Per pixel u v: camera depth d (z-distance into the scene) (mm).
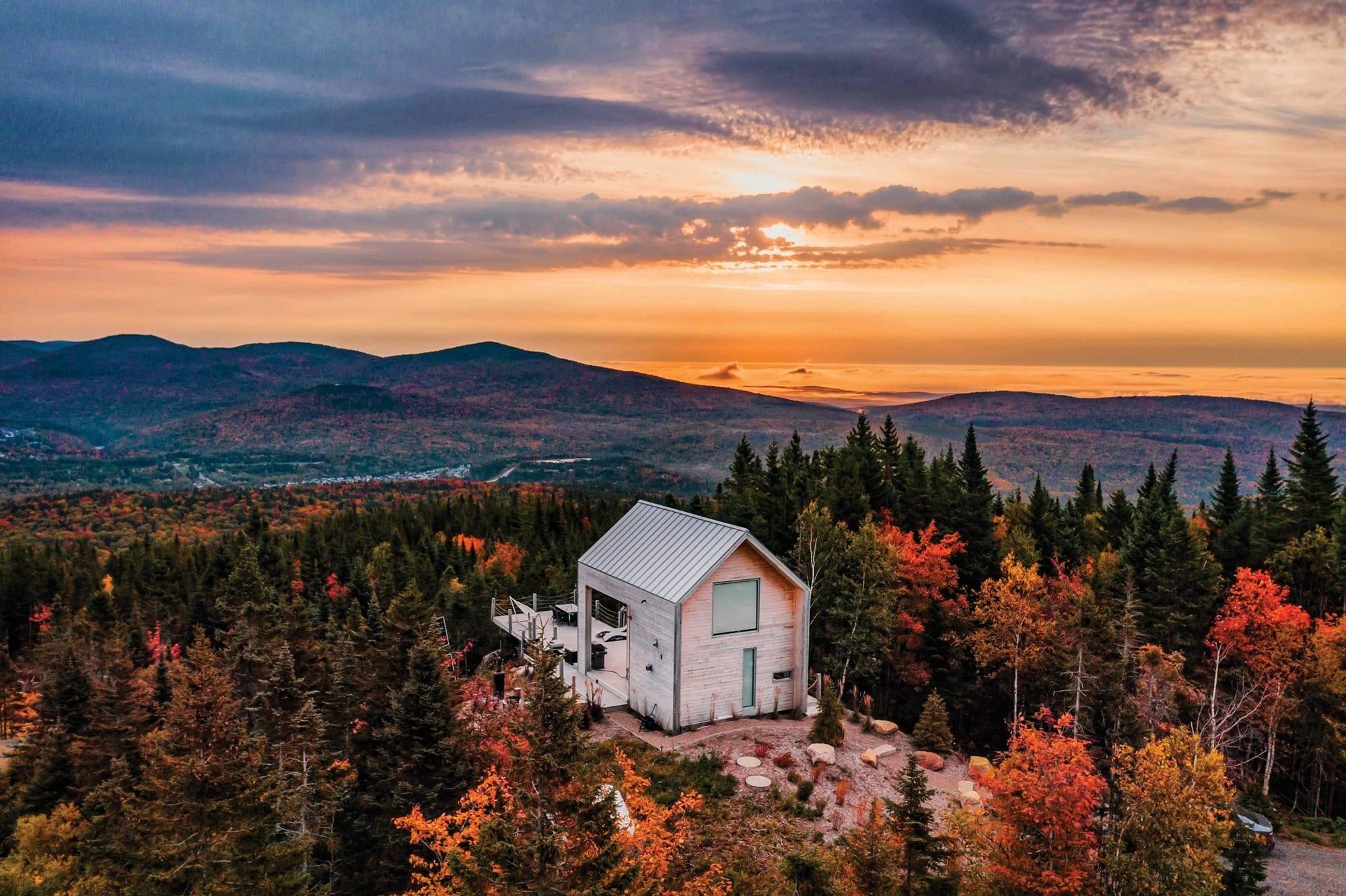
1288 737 44969
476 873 14789
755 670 31250
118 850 25234
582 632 35500
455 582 63750
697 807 20438
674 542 32125
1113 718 37281
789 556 49781
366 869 24078
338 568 78125
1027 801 20469
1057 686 42156
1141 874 20219
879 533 51188
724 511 63812
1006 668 44125
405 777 23609
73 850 29172
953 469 83438
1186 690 40812
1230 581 56250
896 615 45594
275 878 18578
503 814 16047
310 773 24031
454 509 132250
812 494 61844
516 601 50906
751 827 24016
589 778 15984
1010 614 42906
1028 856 20375
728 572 30297
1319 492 60906
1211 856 21109
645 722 30266
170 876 19109
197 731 22250
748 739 29188
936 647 46875
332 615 46375
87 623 60406
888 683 48906
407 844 23266
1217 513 72688
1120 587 52594
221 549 78875
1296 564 52969
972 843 21484
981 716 47344
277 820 20766
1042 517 69750
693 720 30016
